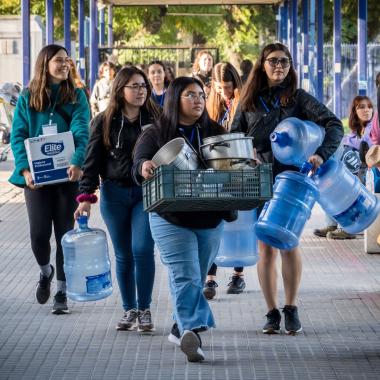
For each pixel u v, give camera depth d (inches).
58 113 581.0
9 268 738.8
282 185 516.7
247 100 539.2
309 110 534.6
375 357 505.0
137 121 538.6
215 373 480.1
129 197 538.3
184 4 1941.4
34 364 498.6
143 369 487.5
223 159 458.6
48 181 573.0
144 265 540.4
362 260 762.8
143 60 2277.3
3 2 2795.3
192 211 475.2
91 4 1849.2
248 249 596.4
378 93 539.8
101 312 600.4
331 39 2733.8
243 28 2763.3
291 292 547.5
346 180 544.1
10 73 2050.9
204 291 632.4
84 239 558.9
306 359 502.0
